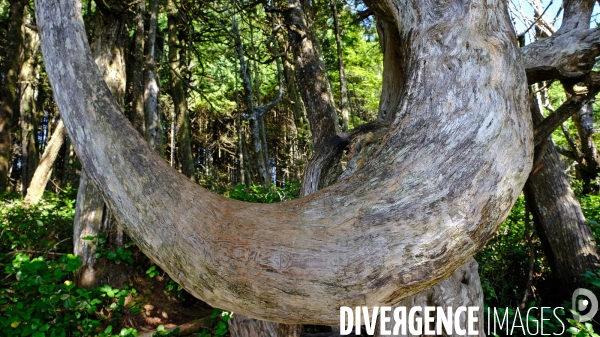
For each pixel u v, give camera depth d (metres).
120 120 1.54
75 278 5.22
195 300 5.59
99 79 1.59
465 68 1.54
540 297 4.59
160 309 5.21
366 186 1.40
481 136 1.42
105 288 4.51
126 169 1.46
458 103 1.47
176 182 1.47
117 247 5.54
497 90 1.51
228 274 1.35
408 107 1.54
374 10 2.10
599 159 7.80
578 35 2.55
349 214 1.35
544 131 3.12
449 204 1.34
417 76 1.60
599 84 2.62
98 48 5.78
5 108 11.18
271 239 1.35
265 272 1.32
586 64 2.55
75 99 1.53
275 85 16.17
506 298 4.28
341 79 7.12
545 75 2.64
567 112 3.04
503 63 1.57
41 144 20.98
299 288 1.31
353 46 14.38
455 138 1.42
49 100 17.84
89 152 1.50
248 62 10.26
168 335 4.39
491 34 1.65
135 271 5.56
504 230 5.25
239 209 1.46
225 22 9.80
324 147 2.54
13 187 15.93
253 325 2.76
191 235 1.39
